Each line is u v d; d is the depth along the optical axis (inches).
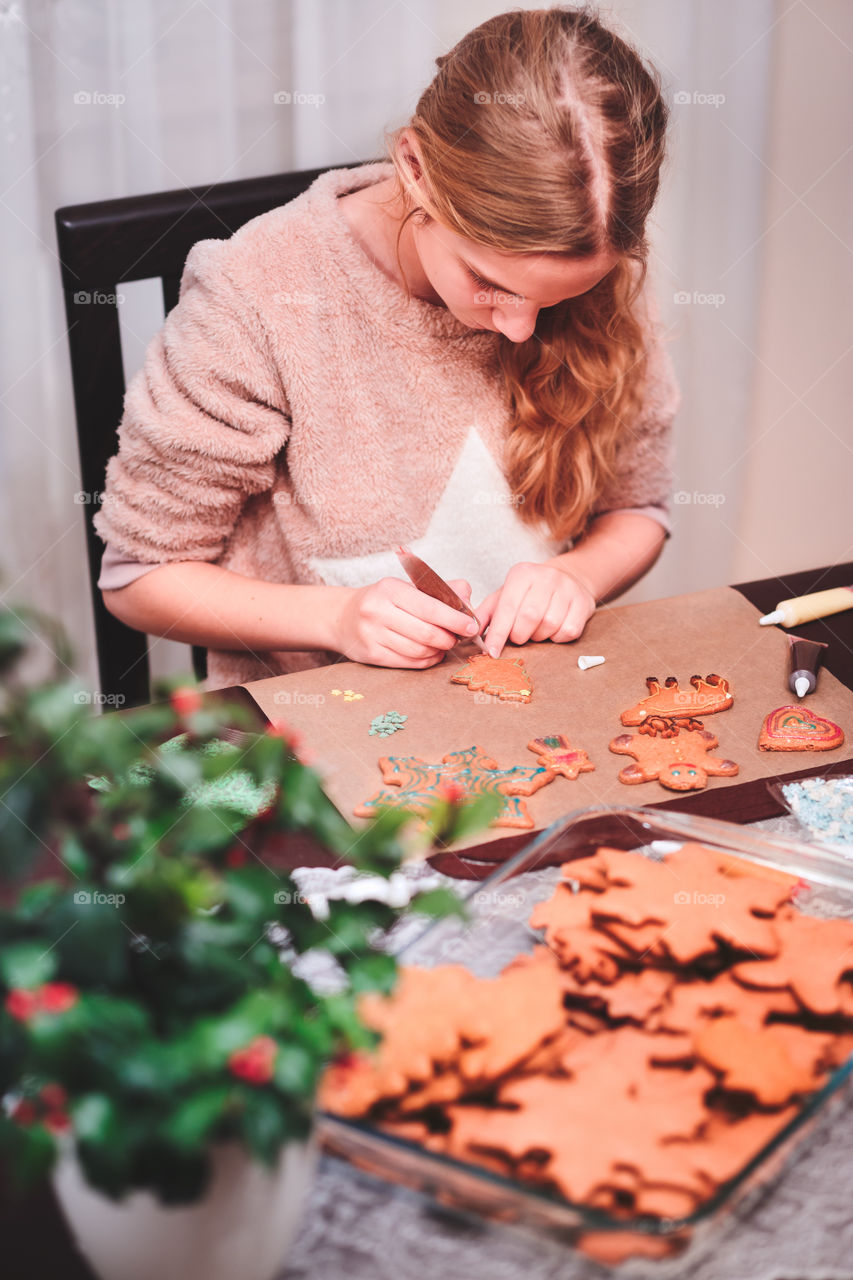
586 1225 20.8
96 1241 20.6
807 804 35.1
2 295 64.8
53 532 70.8
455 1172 21.4
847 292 82.9
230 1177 20.0
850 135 77.8
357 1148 22.3
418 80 67.1
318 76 65.4
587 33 43.7
